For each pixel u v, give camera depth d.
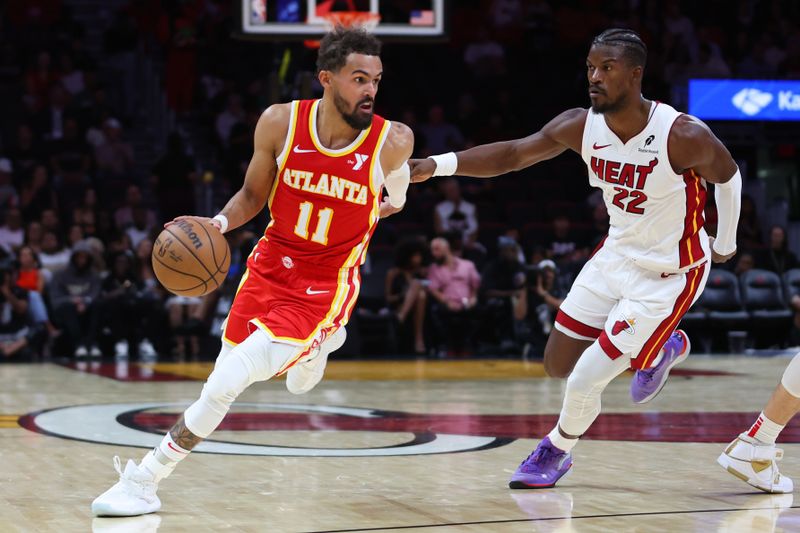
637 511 4.91
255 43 21.83
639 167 5.27
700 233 5.43
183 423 4.79
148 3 22.27
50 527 4.52
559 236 17.61
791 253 17.72
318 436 7.47
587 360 5.41
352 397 10.26
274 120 4.89
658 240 5.36
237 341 5.05
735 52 21.97
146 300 15.73
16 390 10.68
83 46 22.58
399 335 16.31
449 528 4.51
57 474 5.85
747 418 8.67
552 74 22.48
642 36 21.47
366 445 7.05
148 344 15.94
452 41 22.42
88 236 16.95
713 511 4.93
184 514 4.80
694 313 16.86
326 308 4.95
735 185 5.36
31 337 15.16
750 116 19.19
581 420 5.51
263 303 5.00
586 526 4.56
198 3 21.98
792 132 19.23
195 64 21.06
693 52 21.77
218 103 20.81
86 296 15.73
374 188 4.91
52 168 19.55
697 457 6.62
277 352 4.79
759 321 17.02
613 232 5.55
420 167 5.65
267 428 7.90
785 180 19.88
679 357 5.75
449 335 16.33
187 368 13.73
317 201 4.88
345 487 5.50
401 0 13.42
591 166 5.49
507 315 16.27
